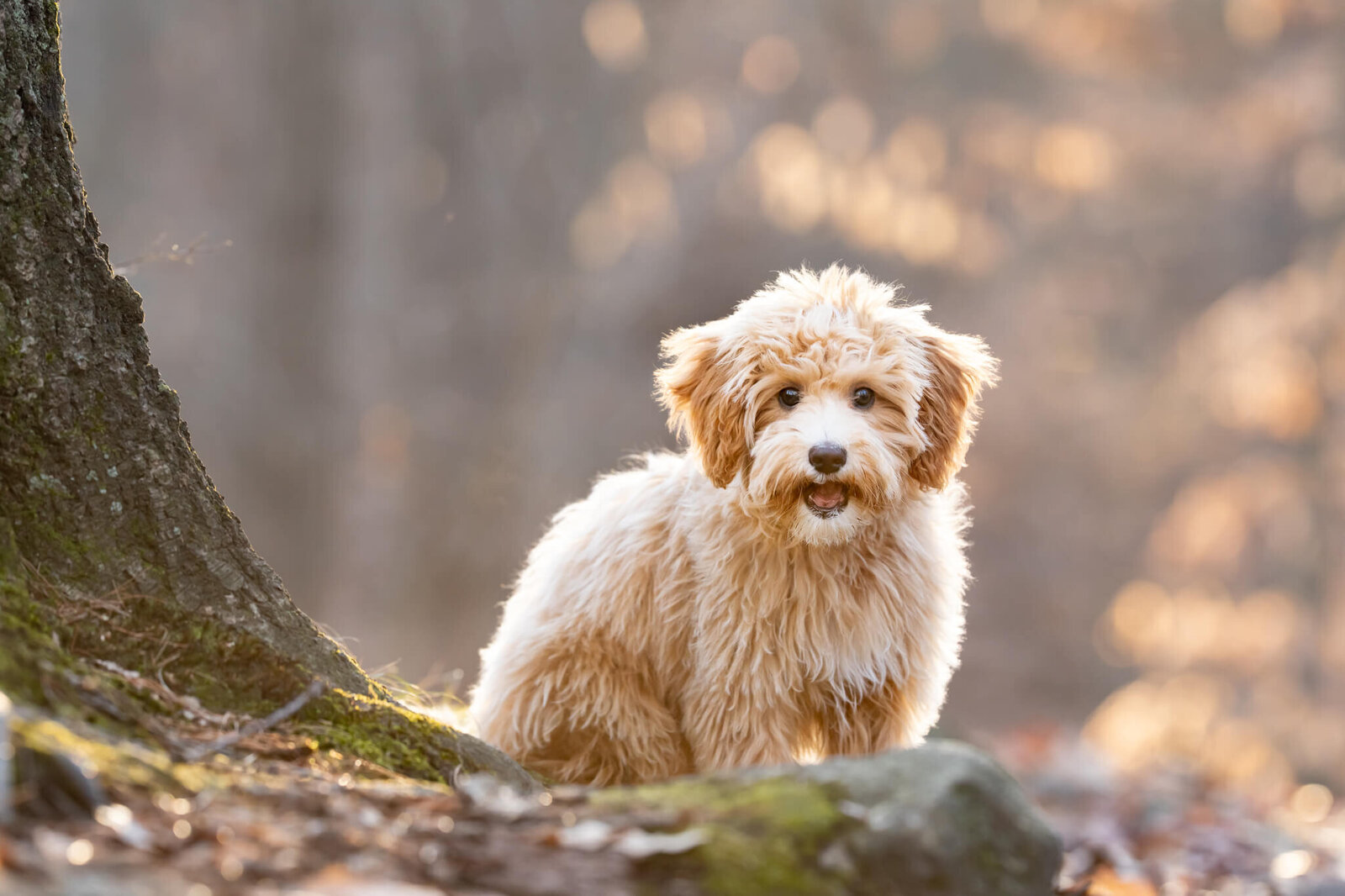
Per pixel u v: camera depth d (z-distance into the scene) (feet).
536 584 16.26
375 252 60.64
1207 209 75.66
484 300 60.29
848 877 9.94
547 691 15.33
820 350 14.74
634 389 63.16
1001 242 67.56
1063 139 65.77
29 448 11.64
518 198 61.26
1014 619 76.84
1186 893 18.30
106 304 12.26
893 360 14.88
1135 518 75.92
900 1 64.18
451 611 57.52
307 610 58.39
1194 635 66.13
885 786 10.56
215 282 60.85
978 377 15.90
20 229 11.80
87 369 12.02
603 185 62.64
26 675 10.32
